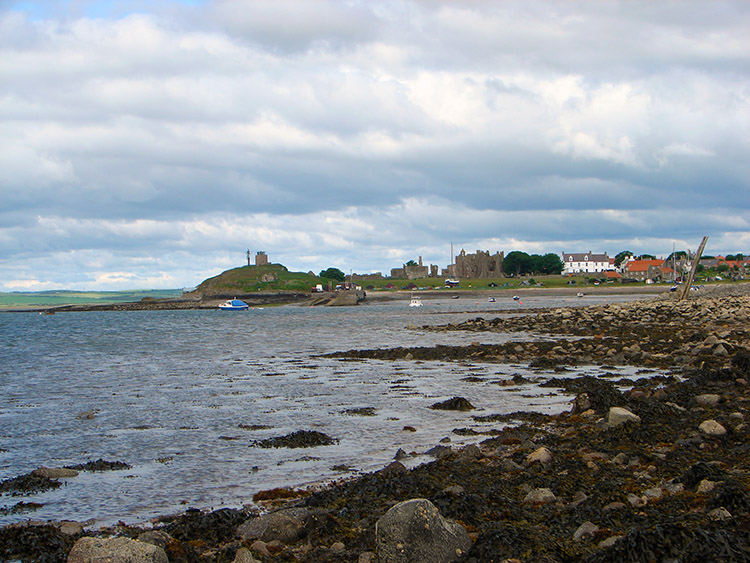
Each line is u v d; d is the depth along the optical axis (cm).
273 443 1648
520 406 2091
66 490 1283
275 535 935
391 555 767
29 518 1112
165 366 3750
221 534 972
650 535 736
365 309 14412
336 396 2436
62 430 1923
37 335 7531
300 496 1187
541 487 1078
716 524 784
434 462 1326
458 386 2583
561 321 5781
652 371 2722
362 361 3647
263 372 3303
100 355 4600
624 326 4838
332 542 905
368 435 1727
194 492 1253
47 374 3441
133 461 1520
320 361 3747
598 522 877
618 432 1441
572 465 1200
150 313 17175
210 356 4312
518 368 3091
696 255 7106
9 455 1623
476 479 1158
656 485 1041
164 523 1066
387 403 2238
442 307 13625
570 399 2209
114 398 2534
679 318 4869
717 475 1001
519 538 794
